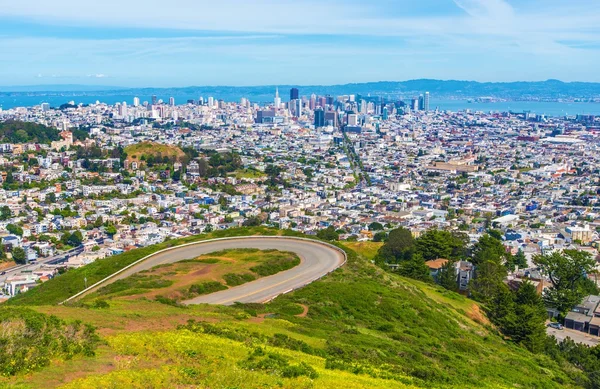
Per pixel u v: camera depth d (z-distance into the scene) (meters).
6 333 35.09
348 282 77.19
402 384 40.59
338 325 58.97
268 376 36.09
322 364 41.84
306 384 35.88
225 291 71.88
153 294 65.94
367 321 64.56
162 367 35.00
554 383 59.50
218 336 44.06
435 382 44.03
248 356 39.66
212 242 105.50
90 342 37.38
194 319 49.31
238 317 53.78
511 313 87.25
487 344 73.12
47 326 38.16
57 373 32.38
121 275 84.75
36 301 76.81
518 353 74.75
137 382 32.09
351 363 43.62
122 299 61.56
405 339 59.62
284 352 42.56
